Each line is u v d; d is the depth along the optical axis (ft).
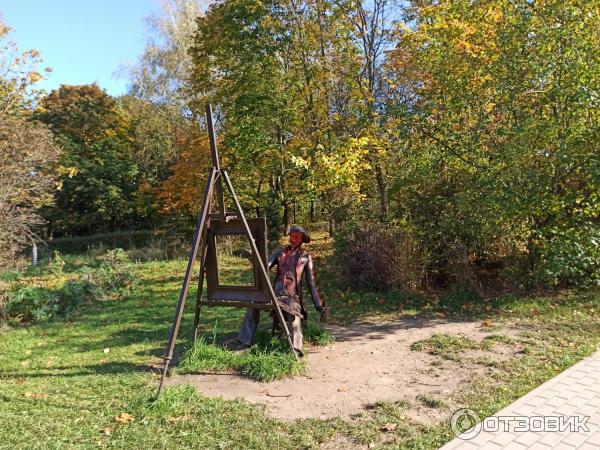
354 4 45.06
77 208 110.93
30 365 20.34
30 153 33.24
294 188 56.29
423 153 35.29
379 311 29.27
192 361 18.99
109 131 114.11
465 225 31.58
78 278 44.29
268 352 20.03
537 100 30.83
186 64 91.56
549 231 30.01
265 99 49.08
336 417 14.02
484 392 15.57
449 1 34.86
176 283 43.42
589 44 29.25
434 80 34.81
